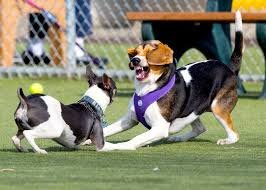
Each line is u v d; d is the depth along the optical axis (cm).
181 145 1158
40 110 1024
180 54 1638
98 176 874
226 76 1173
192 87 1138
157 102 1111
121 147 1092
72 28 1936
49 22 2025
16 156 1026
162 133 1112
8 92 1727
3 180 846
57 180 847
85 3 2162
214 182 836
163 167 947
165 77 1112
